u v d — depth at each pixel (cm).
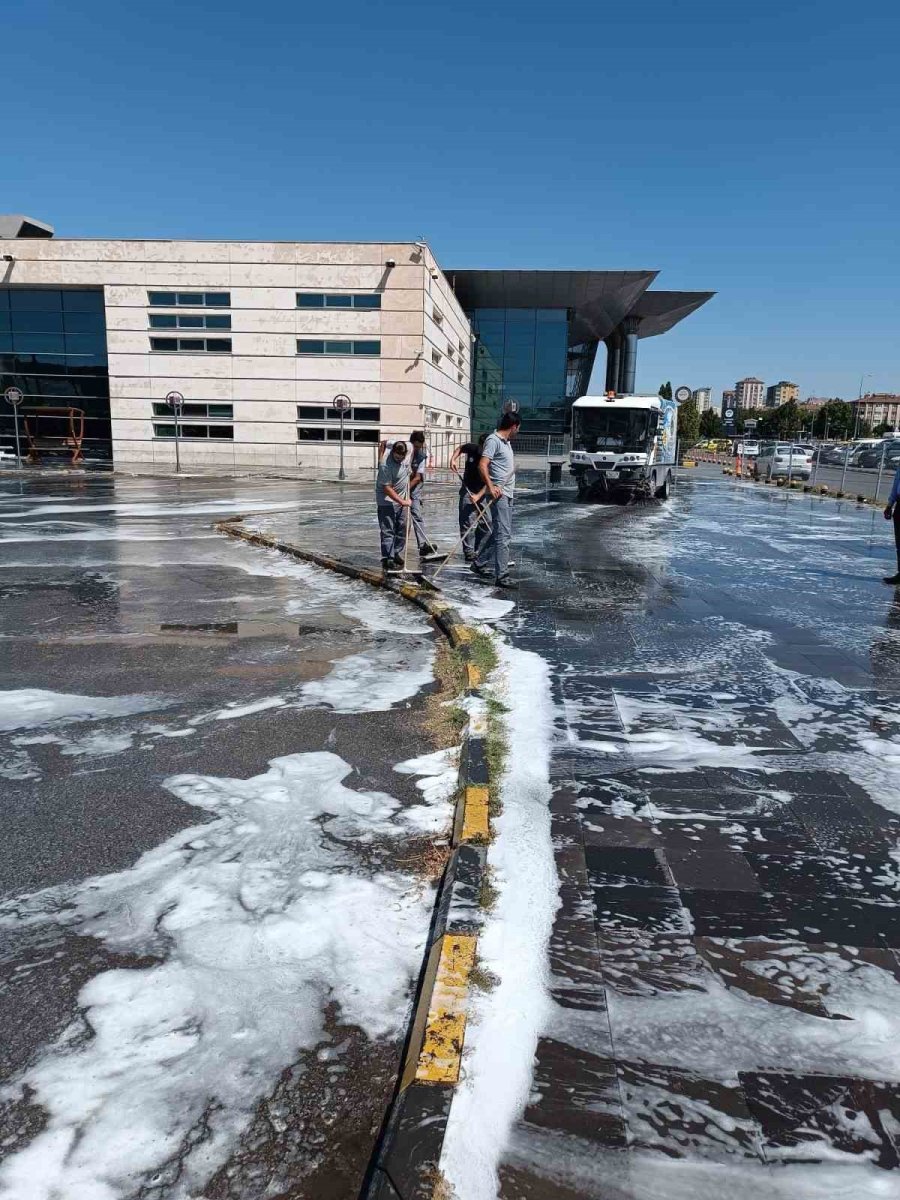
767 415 14462
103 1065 222
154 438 3756
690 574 1032
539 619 754
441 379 4172
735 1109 206
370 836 349
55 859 328
